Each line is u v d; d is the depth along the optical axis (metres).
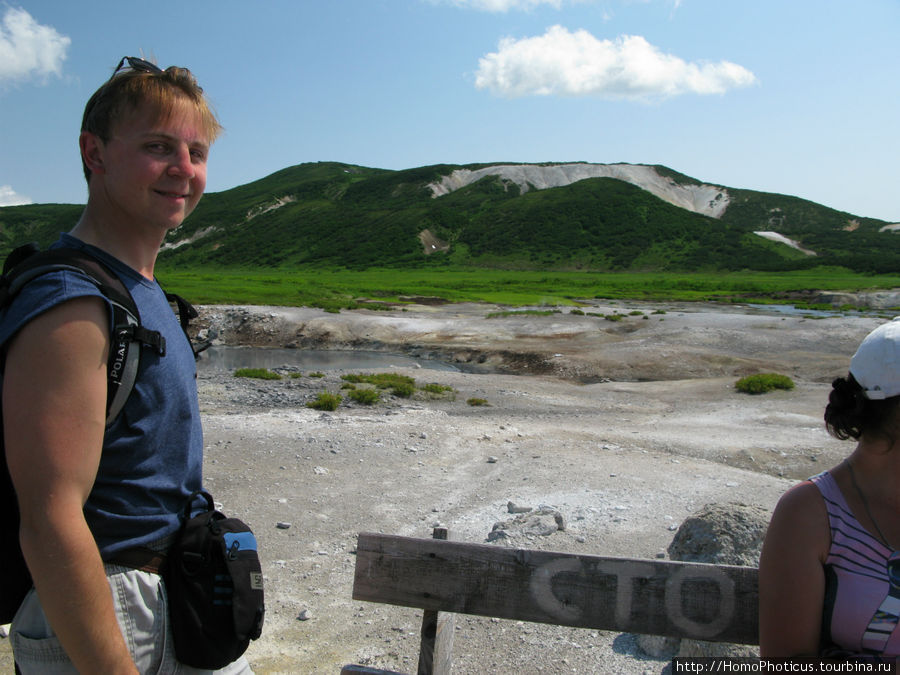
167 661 1.77
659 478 9.74
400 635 5.23
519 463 10.87
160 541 1.77
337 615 5.60
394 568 2.54
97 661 1.46
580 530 7.48
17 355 1.46
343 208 189.25
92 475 1.52
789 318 40.66
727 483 9.45
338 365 31.02
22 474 1.42
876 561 1.76
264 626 5.39
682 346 30.41
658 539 7.14
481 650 4.93
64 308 1.48
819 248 141.25
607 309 52.78
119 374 1.59
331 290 68.00
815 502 1.83
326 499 8.77
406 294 68.38
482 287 83.12
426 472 10.29
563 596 2.40
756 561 4.60
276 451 11.03
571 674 4.51
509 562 2.44
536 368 28.64
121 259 1.80
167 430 1.76
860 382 1.78
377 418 14.70
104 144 1.77
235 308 43.94
